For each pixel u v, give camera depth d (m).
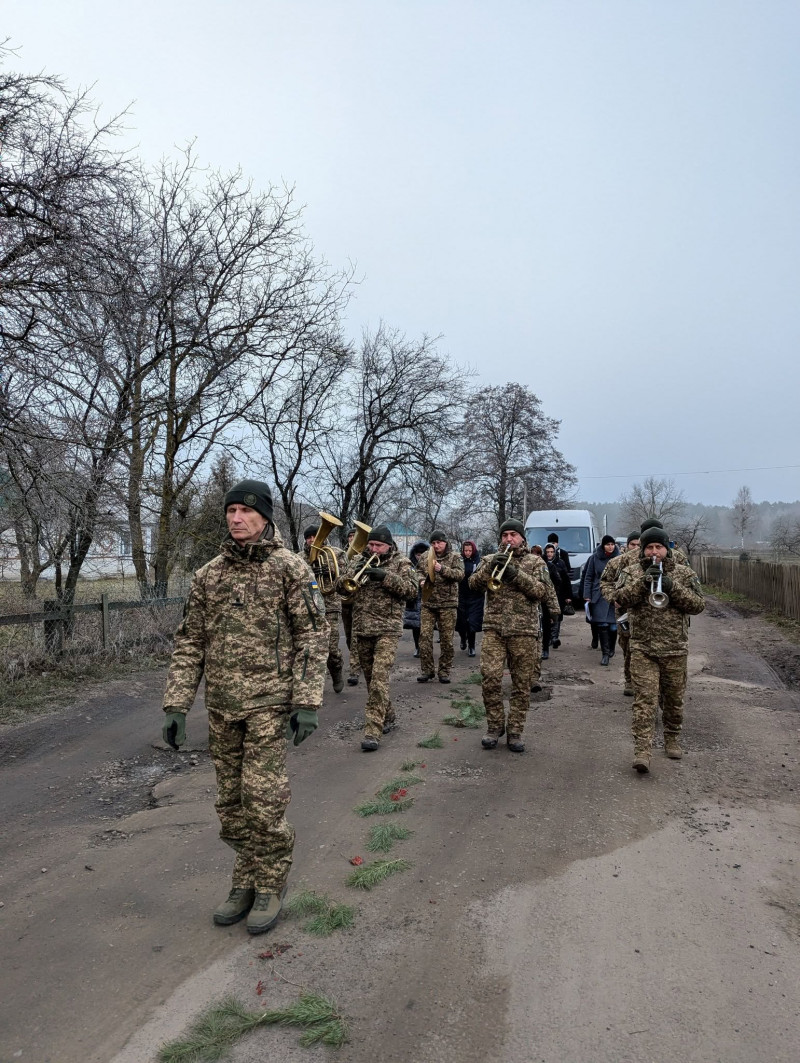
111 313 8.06
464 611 11.28
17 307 7.46
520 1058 2.41
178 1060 2.40
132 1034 2.54
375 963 2.97
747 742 6.25
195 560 15.12
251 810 3.21
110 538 10.52
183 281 11.03
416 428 21.45
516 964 2.95
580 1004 2.69
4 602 9.23
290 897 3.48
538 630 6.11
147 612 10.57
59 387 8.33
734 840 4.20
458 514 36.19
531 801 4.84
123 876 3.79
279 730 3.27
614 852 4.03
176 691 3.28
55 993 2.77
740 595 23.06
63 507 8.49
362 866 3.84
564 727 6.82
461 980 2.84
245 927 3.27
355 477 21.41
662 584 5.43
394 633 6.46
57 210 7.32
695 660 10.70
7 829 4.46
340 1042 2.48
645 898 3.50
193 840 4.26
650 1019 2.60
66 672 8.69
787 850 4.07
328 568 8.23
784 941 3.12
